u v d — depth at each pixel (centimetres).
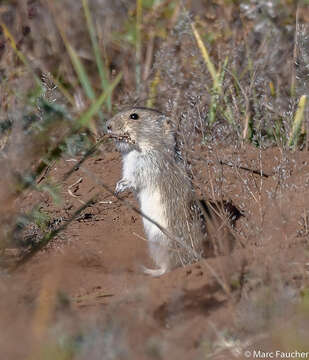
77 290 923
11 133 1002
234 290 830
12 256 1015
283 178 1073
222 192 1127
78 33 1673
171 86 1450
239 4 1584
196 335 750
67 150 1184
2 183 959
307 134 1285
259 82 1412
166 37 1591
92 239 1128
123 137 1128
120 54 1664
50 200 1208
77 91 1515
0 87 1154
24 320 773
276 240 960
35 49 1566
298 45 1380
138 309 784
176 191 1108
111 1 1747
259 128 1270
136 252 1109
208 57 1407
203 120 1242
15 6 1520
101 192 1250
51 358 673
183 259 1074
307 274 850
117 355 675
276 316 767
